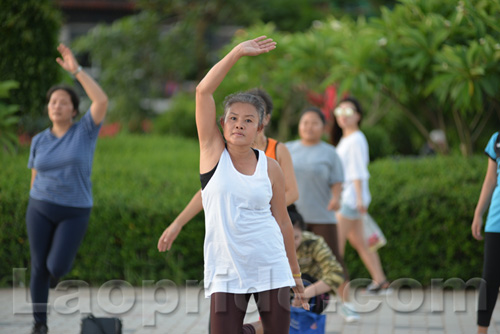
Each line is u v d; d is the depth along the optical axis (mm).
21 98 24375
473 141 25328
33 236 14188
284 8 50875
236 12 50406
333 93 29922
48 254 14250
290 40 30359
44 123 28969
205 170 9414
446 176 20641
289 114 38031
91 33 49719
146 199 19859
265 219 9352
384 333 14875
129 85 48875
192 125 43656
